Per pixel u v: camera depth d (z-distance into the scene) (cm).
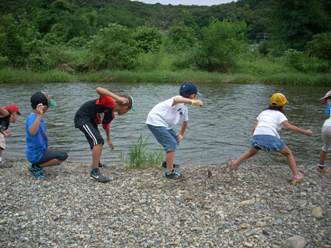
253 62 3769
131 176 718
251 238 484
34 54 3134
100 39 3369
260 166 798
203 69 3538
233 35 3578
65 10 4988
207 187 649
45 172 750
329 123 727
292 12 4359
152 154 913
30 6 5428
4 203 587
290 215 548
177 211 556
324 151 751
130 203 584
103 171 759
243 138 1211
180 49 4088
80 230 504
